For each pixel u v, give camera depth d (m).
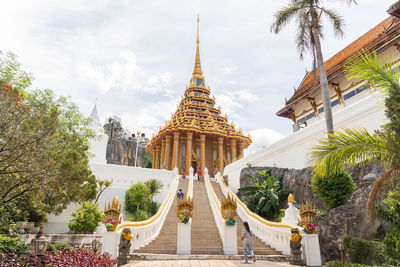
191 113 46.50
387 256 7.64
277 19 14.90
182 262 9.53
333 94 24.05
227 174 30.59
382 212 7.89
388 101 7.62
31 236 12.16
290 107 28.09
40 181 8.72
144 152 73.12
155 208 21.59
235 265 8.73
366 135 7.65
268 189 18.91
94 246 10.57
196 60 56.47
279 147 22.12
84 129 19.38
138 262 9.61
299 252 9.85
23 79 14.23
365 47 20.70
